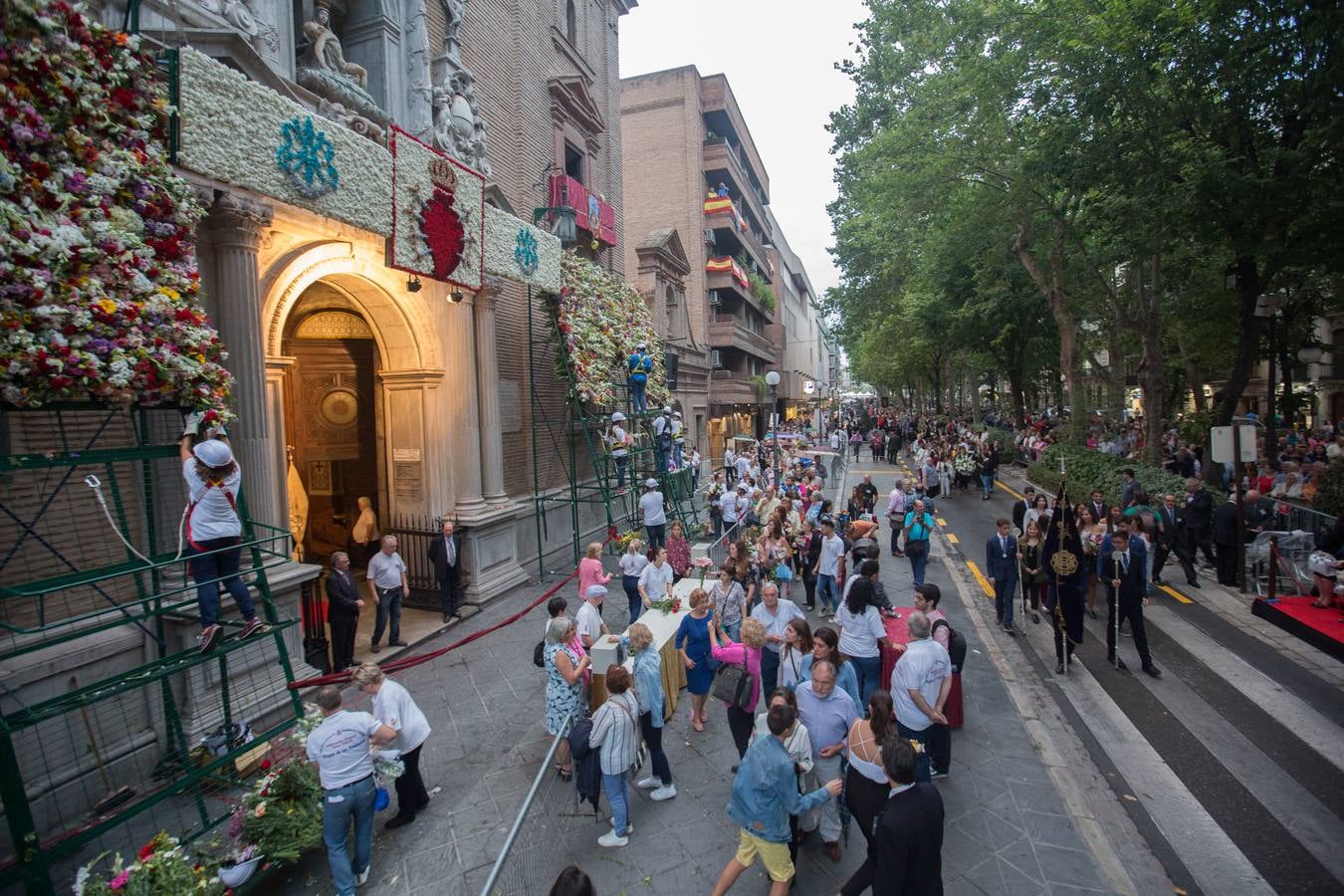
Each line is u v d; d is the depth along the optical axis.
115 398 4.89
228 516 5.52
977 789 6.06
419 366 11.16
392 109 10.02
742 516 15.38
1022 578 10.16
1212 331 23.23
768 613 7.29
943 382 53.34
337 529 13.20
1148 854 5.28
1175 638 9.61
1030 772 6.34
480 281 10.23
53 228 4.45
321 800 5.23
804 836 5.51
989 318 28.28
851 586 6.97
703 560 9.93
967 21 16.45
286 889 5.00
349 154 7.56
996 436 31.20
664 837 5.49
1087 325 33.78
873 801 4.50
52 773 5.39
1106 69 13.55
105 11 5.80
